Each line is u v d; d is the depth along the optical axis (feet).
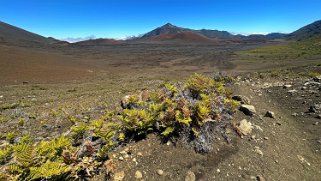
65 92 105.60
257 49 381.60
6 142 32.30
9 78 153.48
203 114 24.06
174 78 149.28
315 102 38.29
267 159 23.36
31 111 61.11
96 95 82.69
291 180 21.52
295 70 88.28
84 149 20.76
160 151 21.86
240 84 53.88
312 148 27.12
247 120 30.32
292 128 31.24
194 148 22.54
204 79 38.42
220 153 22.89
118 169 19.81
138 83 120.06
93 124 26.20
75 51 453.99
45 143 20.80
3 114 59.41
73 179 17.98
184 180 19.67
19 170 17.22
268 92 48.85
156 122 24.02
